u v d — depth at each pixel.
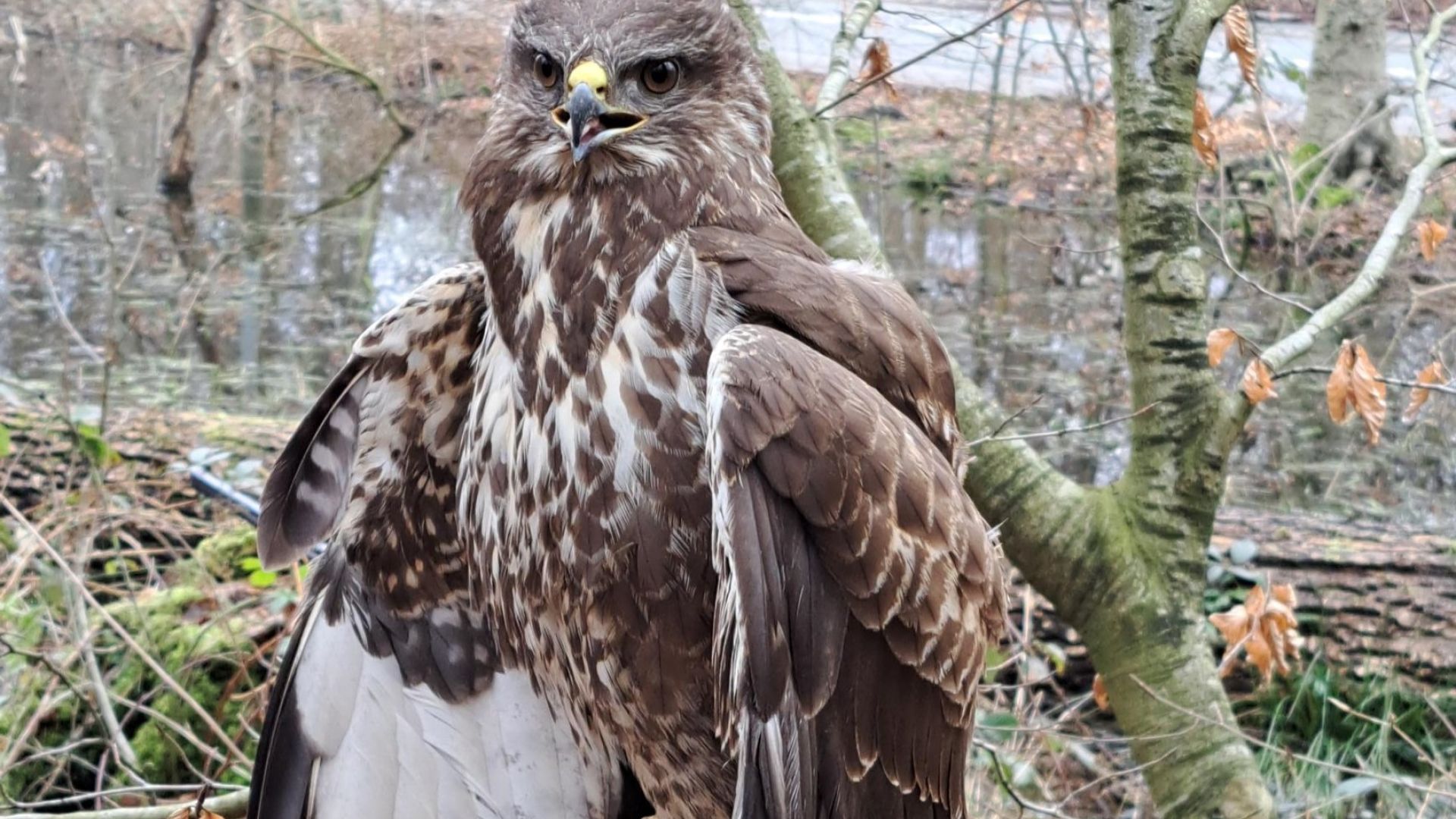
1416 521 7.73
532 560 2.76
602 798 3.11
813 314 2.59
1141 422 4.56
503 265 2.79
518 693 3.09
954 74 13.75
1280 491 8.20
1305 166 9.61
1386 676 6.07
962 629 2.54
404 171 14.56
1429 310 10.79
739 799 2.36
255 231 12.27
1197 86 4.57
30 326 9.45
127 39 16.09
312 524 3.00
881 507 2.43
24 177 13.43
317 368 9.15
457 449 2.99
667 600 2.66
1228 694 6.30
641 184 2.70
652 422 2.61
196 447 6.77
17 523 6.21
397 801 3.02
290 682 2.99
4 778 4.77
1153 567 4.51
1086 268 12.13
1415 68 5.38
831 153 4.54
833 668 2.42
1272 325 10.79
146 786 4.25
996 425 4.52
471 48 15.47
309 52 15.30
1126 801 5.66
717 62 2.76
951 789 2.62
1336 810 5.63
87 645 4.91
